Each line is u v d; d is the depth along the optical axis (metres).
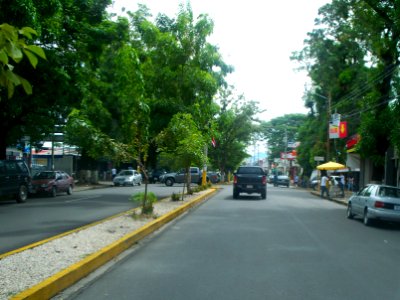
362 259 9.73
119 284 7.31
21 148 33.84
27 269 7.40
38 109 23.83
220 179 64.88
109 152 14.76
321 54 41.03
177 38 25.36
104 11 23.64
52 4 16.88
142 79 15.54
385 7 21.05
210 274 8.03
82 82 22.80
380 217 15.63
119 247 10.03
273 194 36.72
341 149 46.94
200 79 24.89
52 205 21.14
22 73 18.80
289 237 12.69
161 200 23.69
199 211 19.97
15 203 22.34
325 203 28.55
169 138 16.33
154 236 12.52
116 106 27.67
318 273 8.26
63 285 6.94
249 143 64.06
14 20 13.87
